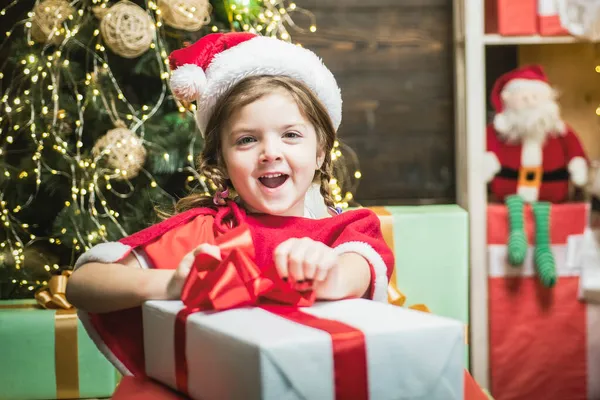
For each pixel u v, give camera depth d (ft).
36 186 7.46
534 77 7.22
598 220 7.36
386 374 1.93
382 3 7.98
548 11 6.94
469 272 7.12
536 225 7.06
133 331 2.80
